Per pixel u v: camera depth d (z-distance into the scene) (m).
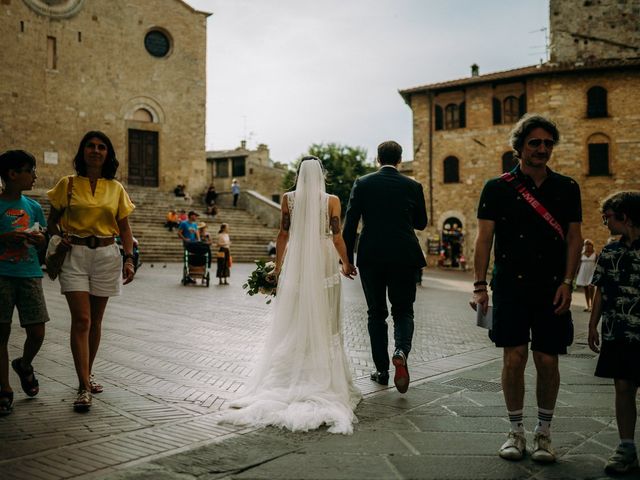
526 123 3.58
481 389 5.13
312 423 3.88
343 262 4.87
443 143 34.66
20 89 29.11
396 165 5.48
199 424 3.91
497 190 3.64
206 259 14.77
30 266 4.30
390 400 4.71
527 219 3.53
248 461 3.26
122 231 4.73
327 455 3.39
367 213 5.20
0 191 4.63
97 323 4.66
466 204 33.88
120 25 32.28
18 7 29.05
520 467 3.28
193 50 34.97
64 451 3.35
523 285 3.49
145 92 33.12
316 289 4.59
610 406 4.62
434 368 6.09
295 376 4.40
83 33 31.02
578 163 31.30
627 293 3.37
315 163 4.91
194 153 34.91
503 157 33.03
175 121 34.25
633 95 30.64
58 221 4.57
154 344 6.79
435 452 3.48
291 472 3.12
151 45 33.69
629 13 31.62
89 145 4.50
